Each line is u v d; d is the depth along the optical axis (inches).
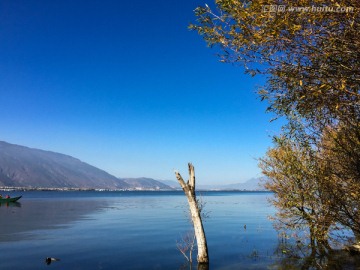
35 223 1808.6
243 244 1081.4
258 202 4773.6
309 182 569.3
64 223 1829.5
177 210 3085.6
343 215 407.2
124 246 1081.4
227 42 228.1
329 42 192.7
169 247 1063.0
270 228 1503.4
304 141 341.7
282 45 210.2
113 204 4357.8
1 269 759.1
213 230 1472.7
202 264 773.9
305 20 198.5
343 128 300.0
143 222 1903.3
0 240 1202.6
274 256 843.4
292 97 245.1
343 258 730.8
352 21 183.8
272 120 274.7
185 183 802.2
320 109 243.4
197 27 235.9
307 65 208.2
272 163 765.3
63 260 860.6
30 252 971.9
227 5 216.1
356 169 334.6
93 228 1590.8
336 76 197.2
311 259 757.3
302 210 686.5
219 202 4744.1
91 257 901.2
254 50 222.1
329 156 388.2
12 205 3722.9
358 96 195.6
